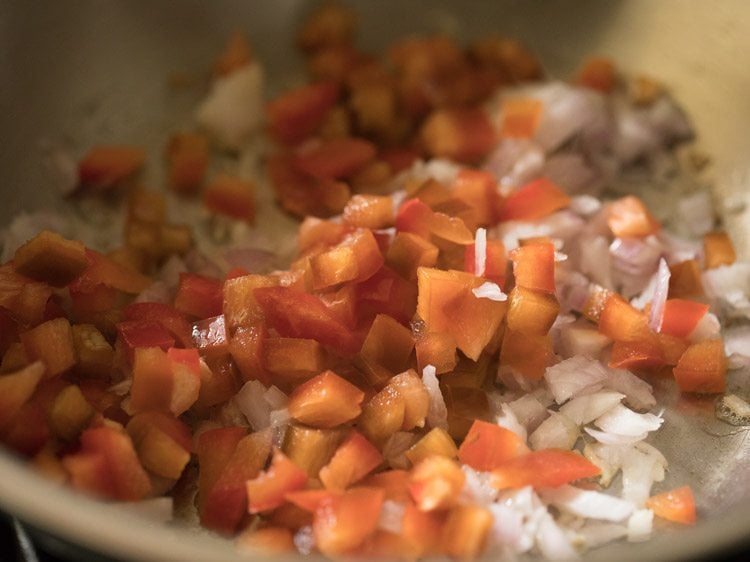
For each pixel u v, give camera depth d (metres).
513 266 0.16
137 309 0.16
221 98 0.20
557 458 0.15
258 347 0.15
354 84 0.21
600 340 0.16
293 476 0.14
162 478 0.15
